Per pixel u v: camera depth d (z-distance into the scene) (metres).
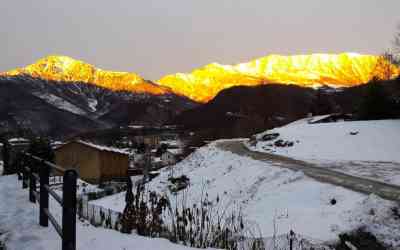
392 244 9.82
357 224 10.72
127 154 54.66
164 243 5.52
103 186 42.19
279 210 15.88
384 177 18.52
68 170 4.62
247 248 6.90
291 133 38.94
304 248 8.35
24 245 5.52
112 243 5.43
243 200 20.86
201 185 28.61
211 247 6.30
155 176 38.91
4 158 14.46
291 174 21.62
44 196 6.43
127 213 6.43
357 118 48.25
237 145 44.69
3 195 9.29
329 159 26.81
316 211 14.20
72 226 4.66
